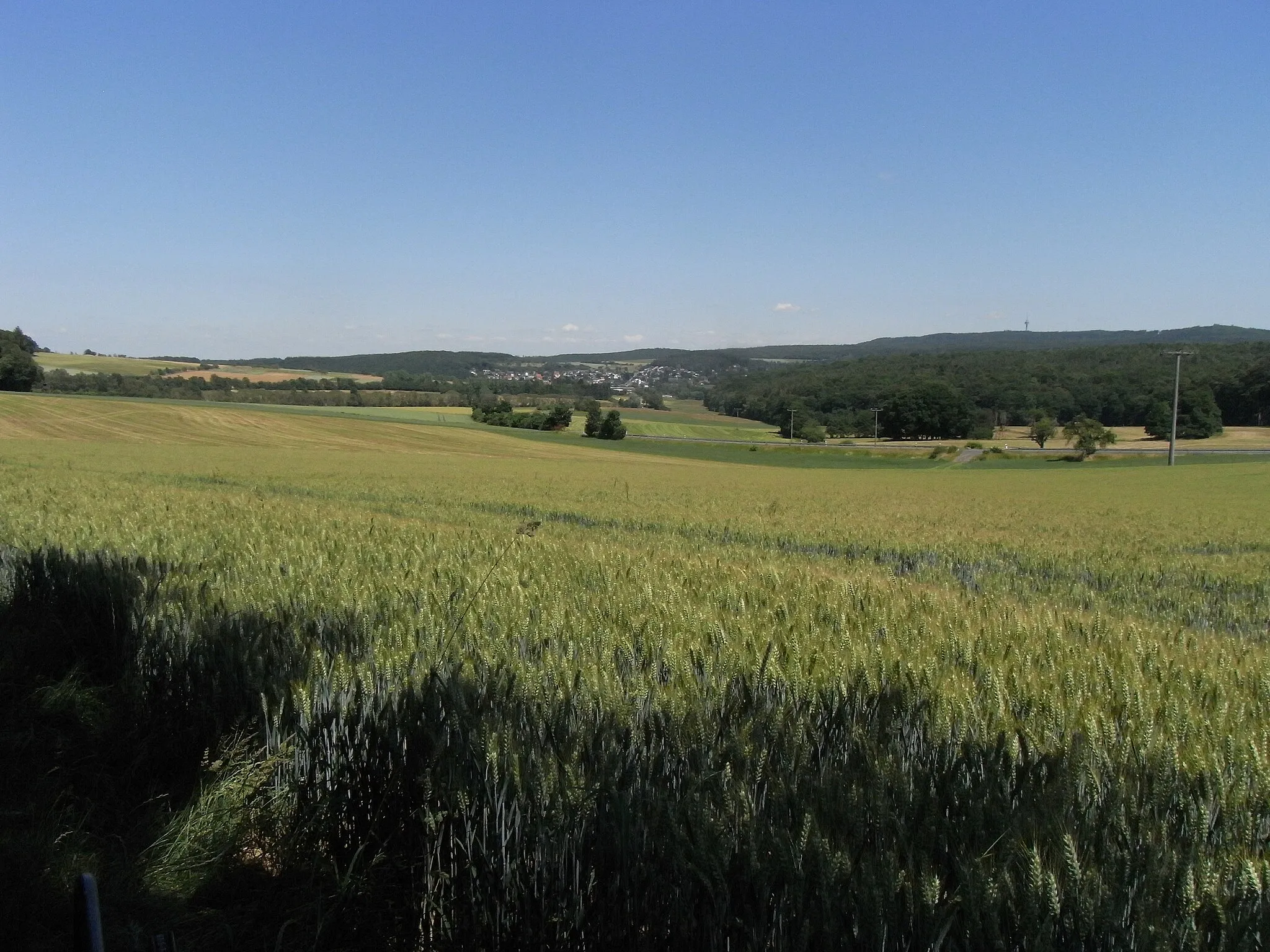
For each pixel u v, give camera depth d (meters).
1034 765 3.25
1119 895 2.39
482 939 3.28
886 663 4.95
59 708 5.59
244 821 4.26
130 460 47.78
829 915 2.38
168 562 8.64
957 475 61.06
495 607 6.57
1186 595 12.90
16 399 81.31
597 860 2.96
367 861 3.96
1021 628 6.27
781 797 2.95
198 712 5.11
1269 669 5.37
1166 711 4.19
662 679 4.77
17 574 8.14
